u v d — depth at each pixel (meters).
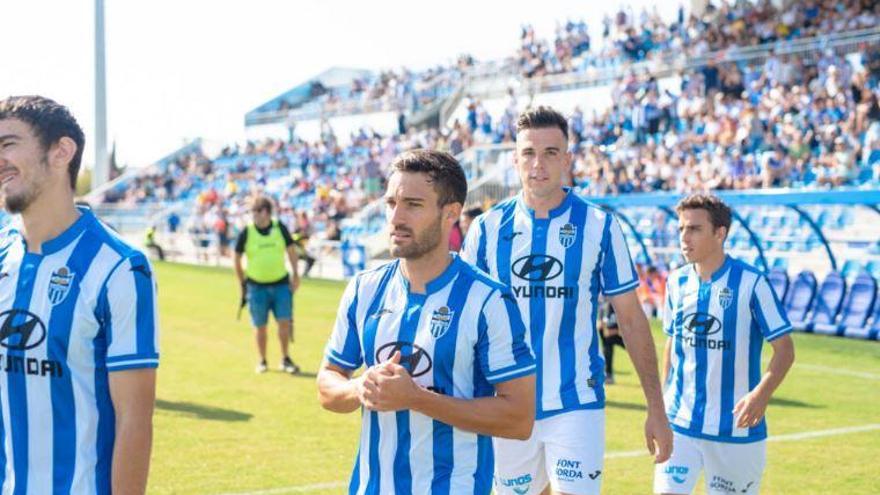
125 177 46.47
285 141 44.22
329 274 26.61
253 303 11.14
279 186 38.59
